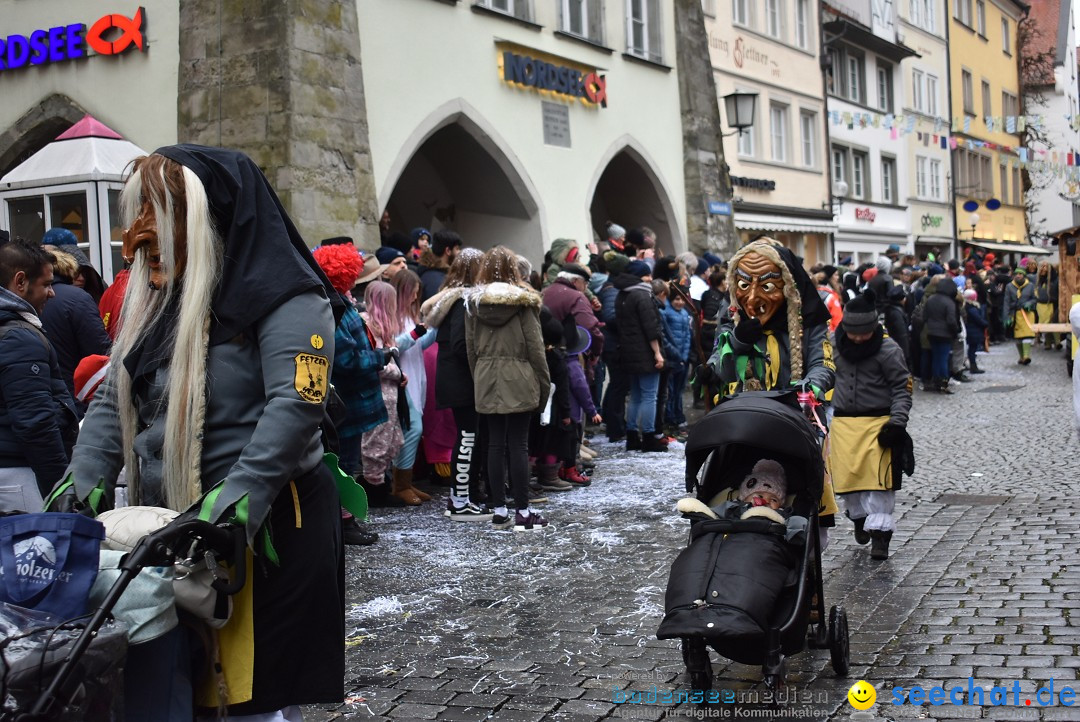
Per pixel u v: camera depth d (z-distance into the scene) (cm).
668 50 1920
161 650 267
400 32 1292
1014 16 4950
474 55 1423
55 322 610
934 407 1535
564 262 1067
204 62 1148
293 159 1104
